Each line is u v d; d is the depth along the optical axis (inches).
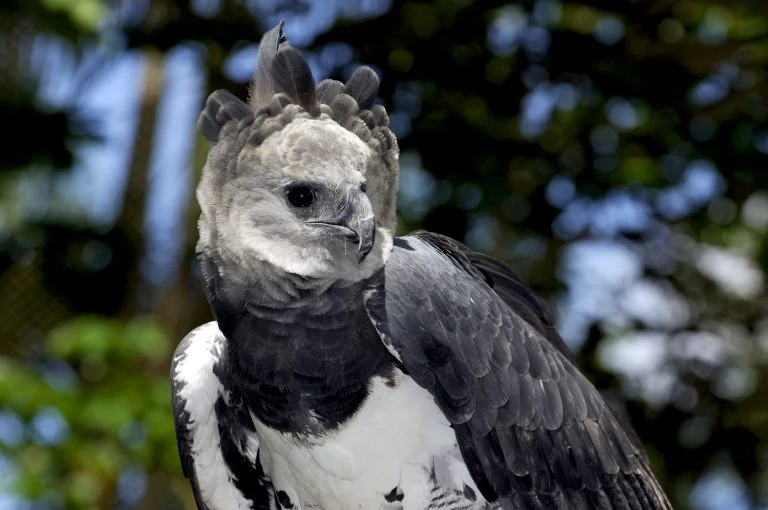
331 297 231.3
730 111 513.0
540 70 493.7
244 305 234.8
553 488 242.7
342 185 231.0
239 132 239.3
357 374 230.4
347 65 482.6
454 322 236.4
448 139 490.0
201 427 252.4
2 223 561.9
